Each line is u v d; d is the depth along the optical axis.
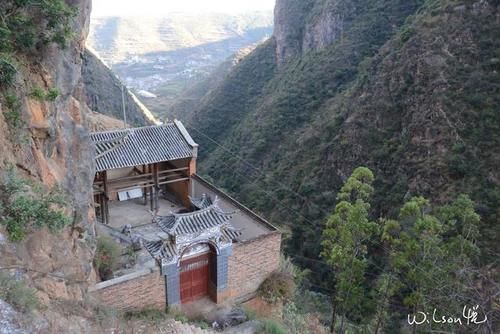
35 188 9.63
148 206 23.89
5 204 8.49
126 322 12.56
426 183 32.69
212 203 18.59
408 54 41.78
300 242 39.41
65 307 9.80
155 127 23.83
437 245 16.41
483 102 33.84
